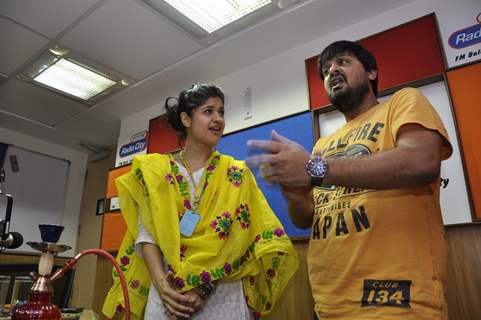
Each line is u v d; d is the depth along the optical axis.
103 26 2.25
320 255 0.98
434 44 1.81
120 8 2.10
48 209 4.00
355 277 0.86
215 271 1.02
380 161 0.75
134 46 2.45
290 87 2.33
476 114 1.60
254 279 1.16
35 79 2.87
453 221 1.54
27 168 3.92
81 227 4.16
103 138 4.04
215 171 1.22
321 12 2.10
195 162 1.28
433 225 0.85
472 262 1.45
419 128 0.82
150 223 1.13
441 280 0.80
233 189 1.18
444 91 1.73
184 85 2.88
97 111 3.39
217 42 2.38
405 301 0.76
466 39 1.74
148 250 1.11
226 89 2.68
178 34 2.32
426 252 0.81
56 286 1.74
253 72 2.57
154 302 1.05
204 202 1.14
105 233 2.99
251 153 0.81
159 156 1.26
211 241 1.05
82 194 4.37
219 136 1.31
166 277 1.01
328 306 0.89
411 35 1.89
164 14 2.15
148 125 3.18
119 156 3.33
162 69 2.71
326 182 0.75
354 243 0.89
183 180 1.20
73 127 3.78
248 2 2.07
